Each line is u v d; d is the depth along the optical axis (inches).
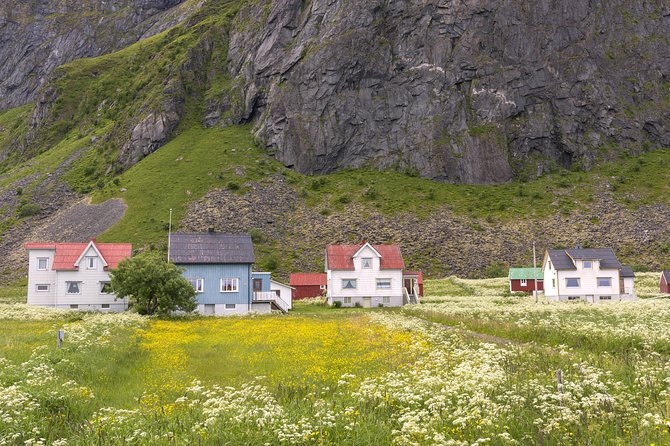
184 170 6368.1
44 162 7554.1
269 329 1680.6
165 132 7342.5
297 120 7003.0
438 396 576.7
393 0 7637.8
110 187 6107.3
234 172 6328.7
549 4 7637.8
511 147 6909.5
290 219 5536.4
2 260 4847.4
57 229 5378.9
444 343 1206.3
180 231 5059.1
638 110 7347.4
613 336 1180.5
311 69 7273.6
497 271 4552.2
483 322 1616.6
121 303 2878.9
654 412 580.7
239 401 613.3
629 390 701.9
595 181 6353.3
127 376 951.0
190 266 2704.2
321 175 6727.4
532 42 7406.5
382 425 543.2
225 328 1749.5
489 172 6609.3
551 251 3521.2
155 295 2327.8
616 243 4997.5
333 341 1365.7
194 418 590.6
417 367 862.5
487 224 5492.1
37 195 6392.7
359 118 7076.8
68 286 2864.2
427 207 5866.1
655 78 7682.1
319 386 818.8
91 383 834.2
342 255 3272.6
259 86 7687.0
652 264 4569.4
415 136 6904.5
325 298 3513.8
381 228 5354.3
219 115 7751.0
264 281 2920.8
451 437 510.9
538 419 535.8
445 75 7185.0
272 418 544.4
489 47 7352.4
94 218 5502.0
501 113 7022.6
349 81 7224.4
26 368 812.6
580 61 7445.9
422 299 3235.7
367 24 7514.8
